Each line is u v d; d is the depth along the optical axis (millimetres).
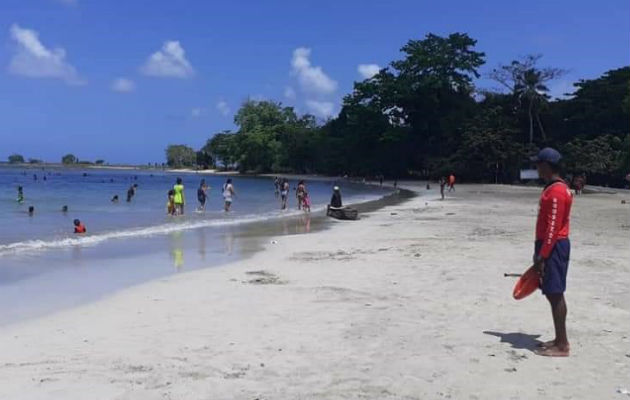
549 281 6430
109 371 6148
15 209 32312
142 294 10289
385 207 35625
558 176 6430
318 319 8266
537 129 78938
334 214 27859
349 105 94188
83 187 64312
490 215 28328
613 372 6016
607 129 70625
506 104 80625
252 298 9750
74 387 5684
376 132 91375
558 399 5344
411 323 7996
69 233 20578
